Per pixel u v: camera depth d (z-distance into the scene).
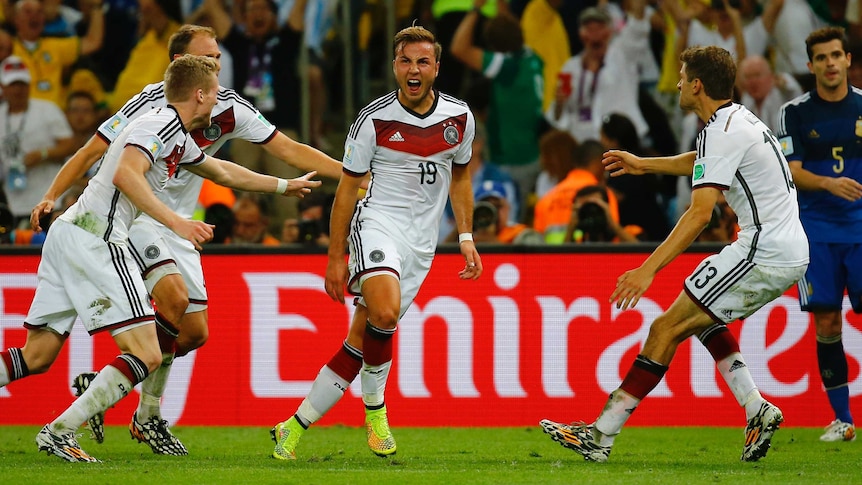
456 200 20.16
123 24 40.84
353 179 19.05
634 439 24.33
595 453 19.00
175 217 17.59
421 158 19.11
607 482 16.28
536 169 37.72
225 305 27.38
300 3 37.66
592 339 26.94
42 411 27.22
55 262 18.69
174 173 20.58
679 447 22.73
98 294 18.34
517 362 27.03
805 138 24.31
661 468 18.19
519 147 37.72
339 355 19.38
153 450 21.11
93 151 20.33
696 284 18.64
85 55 40.19
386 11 40.91
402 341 27.19
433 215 19.53
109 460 19.55
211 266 27.42
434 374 27.12
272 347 27.27
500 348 27.06
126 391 18.47
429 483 16.12
